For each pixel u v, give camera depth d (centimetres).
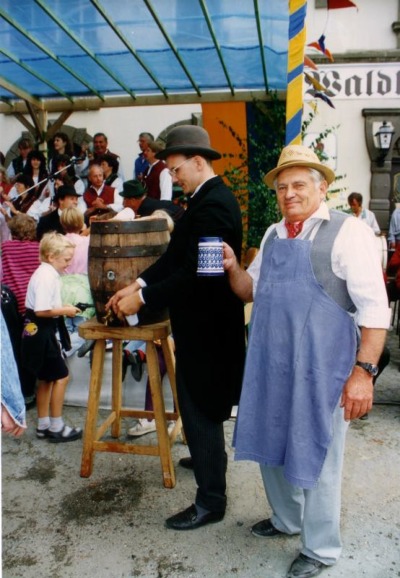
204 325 242
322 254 202
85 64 556
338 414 207
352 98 934
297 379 203
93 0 414
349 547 240
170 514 265
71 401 399
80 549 241
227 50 515
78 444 341
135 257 274
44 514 267
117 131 962
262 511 267
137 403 383
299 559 224
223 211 236
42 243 336
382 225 958
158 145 602
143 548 241
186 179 249
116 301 261
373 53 920
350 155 951
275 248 213
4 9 433
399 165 966
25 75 579
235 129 654
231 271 238
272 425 212
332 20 938
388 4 923
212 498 253
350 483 294
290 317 205
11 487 291
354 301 201
